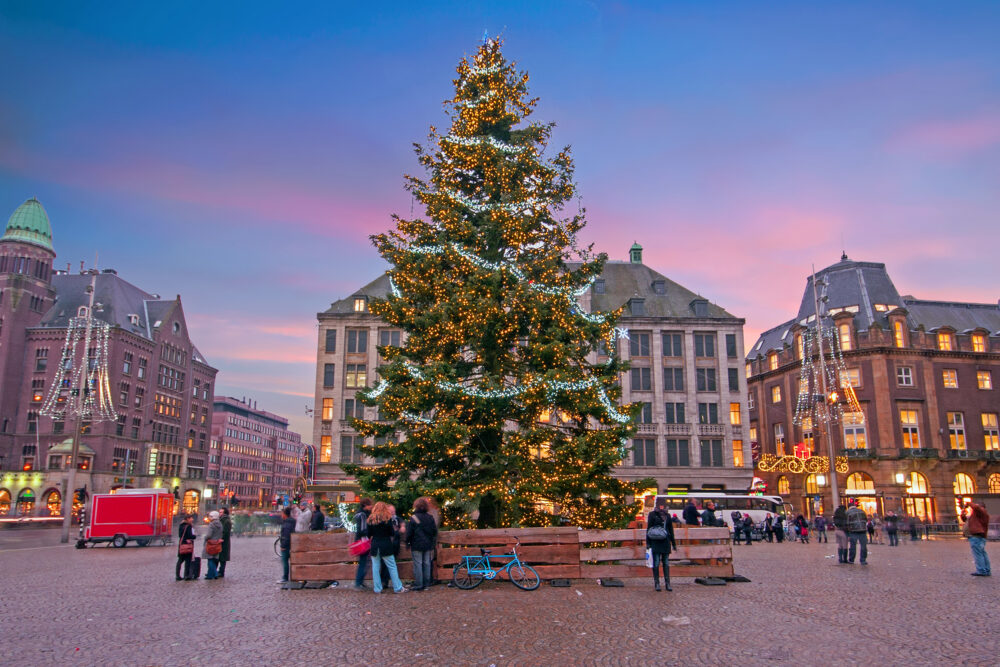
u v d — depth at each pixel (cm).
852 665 826
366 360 5938
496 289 1984
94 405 7800
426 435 1833
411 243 2120
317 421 5809
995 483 6069
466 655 880
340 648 923
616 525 1873
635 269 6762
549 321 2031
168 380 9369
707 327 6166
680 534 1650
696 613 1177
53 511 7712
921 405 6091
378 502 1464
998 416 6216
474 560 1540
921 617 1138
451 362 2031
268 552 2925
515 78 2345
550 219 2173
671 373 6094
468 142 2155
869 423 6075
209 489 10344
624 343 6097
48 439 8000
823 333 6444
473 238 2117
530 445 1872
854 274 6738
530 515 1906
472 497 1761
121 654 902
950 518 5859
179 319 9769
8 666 847
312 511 2330
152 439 8894
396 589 1440
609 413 1934
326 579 1547
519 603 1291
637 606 1253
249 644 954
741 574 1828
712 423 5978
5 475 7831
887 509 5834
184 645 952
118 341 8256
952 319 6662
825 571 1923
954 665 823
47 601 1388
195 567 1755
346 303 6172
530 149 2167
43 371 8262
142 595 1467
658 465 5862
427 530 1471
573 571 1556
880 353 6138
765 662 840
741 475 5891
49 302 8769
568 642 950
